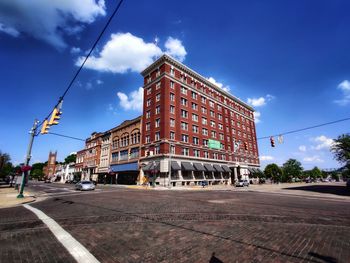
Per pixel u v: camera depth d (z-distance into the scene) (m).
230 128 60.16
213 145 50.19
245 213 9.30
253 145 70.19
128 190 27.42
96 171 64.62
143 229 6.64
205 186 41.31
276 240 5.46
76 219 8.34
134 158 48.81
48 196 19.84
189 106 48.22
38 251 4.91
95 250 4.91
